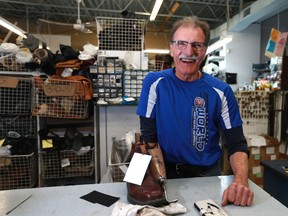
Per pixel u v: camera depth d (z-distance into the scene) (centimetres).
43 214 67
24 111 238
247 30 551
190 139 103
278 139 341
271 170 187
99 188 84
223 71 552
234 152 97
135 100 236
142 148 86
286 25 479
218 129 107
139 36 252
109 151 250
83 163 257
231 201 73
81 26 408
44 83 223
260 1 413
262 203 74
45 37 652
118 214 63
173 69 110
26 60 235
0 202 73
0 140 242
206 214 65
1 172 238
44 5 517
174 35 97
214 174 106
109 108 250
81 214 67
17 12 602
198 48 94
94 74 239
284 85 376
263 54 554
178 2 494
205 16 593
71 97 230
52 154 249
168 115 103
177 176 105
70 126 279
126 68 243
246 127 346
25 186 241
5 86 227
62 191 81
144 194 70
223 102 102
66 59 240
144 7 523
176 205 69
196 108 102
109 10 539
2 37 456
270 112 359
